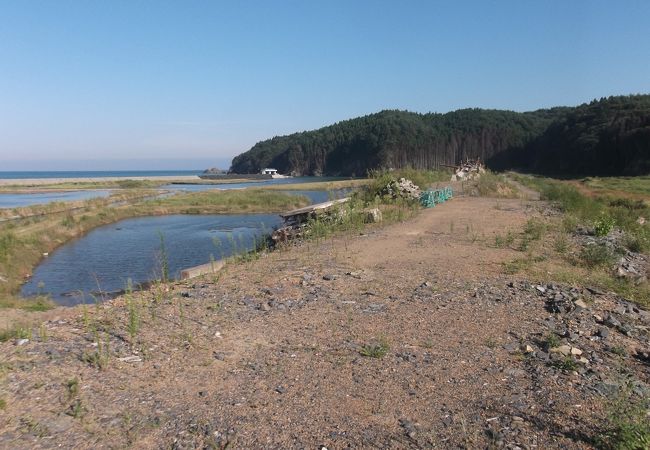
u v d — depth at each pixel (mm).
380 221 15031
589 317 6391
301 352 5270
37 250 21656
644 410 3898
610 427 3674
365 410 4027
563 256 10086
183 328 5969
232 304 6992
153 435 3654
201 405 4113
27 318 7676
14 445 3455
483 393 4312
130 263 19500
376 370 4793
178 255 20875
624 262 10297
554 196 23812
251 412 4000
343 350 5297
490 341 5523
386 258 9953
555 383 4484
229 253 20875
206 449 3486
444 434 3658
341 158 155625
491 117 137750
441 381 4555
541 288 7586
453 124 142750
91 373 4664
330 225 14070
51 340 5547
